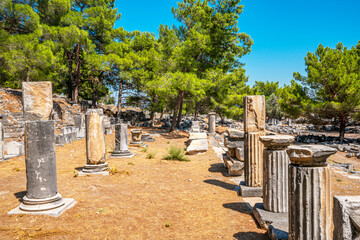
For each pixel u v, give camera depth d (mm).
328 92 22031
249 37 23641
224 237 4078
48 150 4969
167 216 4934
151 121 31781
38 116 4957
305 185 3162
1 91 19938
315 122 24344
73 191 6395
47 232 4070
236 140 8195
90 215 4855
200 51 22312
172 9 24844
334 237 2842
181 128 28156
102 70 26047
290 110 23938
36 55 17203
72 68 29938
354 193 6422
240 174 8281
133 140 16484
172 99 27125
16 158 11195
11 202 5566
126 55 27875
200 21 24016
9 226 4273
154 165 10078
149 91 27109
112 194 6230
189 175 8484
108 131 22250
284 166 4559
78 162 10430
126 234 4133
